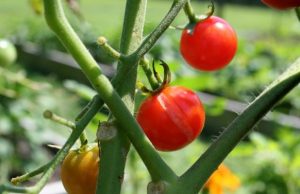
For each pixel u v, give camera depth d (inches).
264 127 54.9
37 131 45.1
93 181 12.5
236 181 22.9
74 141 11.2
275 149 38.8
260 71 66.8
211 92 68.2
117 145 11.7
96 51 78.4
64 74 84.3
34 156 46.6
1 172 44.4
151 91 13.4
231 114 64.4
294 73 12.3
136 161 33.8
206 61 14.7
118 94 11.9
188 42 14.7
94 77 11.4
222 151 11.9
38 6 23.3
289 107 63.2
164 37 54.2
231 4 183.2
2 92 42.3
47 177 10.8
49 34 92.6
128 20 12.5
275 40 116.0
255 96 13.4
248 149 36.9
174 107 13.0
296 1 13.6
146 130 13.1
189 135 13.1
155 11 169.0
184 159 43.0
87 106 11.8
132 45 12.4
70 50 11.4
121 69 11.8
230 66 66.8
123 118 11.5
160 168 11.7
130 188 35.0
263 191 38.7
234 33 14.8
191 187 11.7
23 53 88.7
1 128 43.9
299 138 39.1
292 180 38.9
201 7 140.5
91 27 82.0
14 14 153.3
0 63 37.3
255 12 186.2
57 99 58.9
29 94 45.0
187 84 28.7
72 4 20.8
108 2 193.2
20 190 10.5
